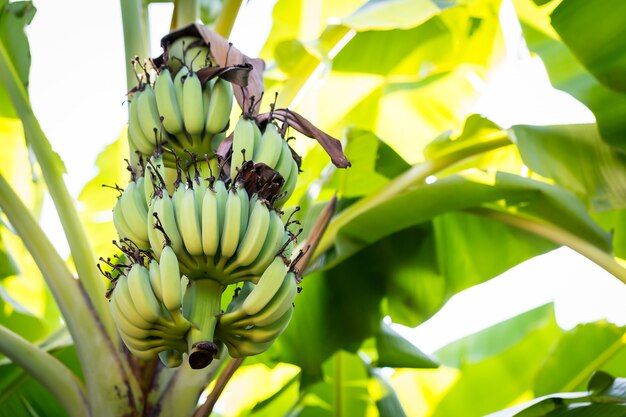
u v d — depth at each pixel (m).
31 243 3.78
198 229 3.18
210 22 5.09
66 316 3.74
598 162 4.23
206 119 3.39
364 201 4.35
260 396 5.53
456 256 4.49
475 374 5.45
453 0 4.64
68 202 3.84
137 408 3.65
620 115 4.00
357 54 5.03
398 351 4.41
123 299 3.17
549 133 4.33
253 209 3.22
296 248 4.12
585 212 4.32
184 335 3.17
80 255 3.79
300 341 4.35
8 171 4.98
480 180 4.44
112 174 5.35
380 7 4.68
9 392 4.27
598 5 3.83
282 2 5.14
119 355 3.69
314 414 4.91
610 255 4.25
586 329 4.83
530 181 4.38
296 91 4.49
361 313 4.39
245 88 3.43
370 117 5.34
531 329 5.59
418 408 5.82
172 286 3.12
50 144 3.91
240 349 3.22
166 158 3.42
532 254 4.44
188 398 3.67
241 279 3.23
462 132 4.47
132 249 3.24
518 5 4.39
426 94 5.33
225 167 3.32
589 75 4.12
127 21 4.00
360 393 4.86
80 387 3.73
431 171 4.44
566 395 3.90
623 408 3.80
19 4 4.12
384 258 4.46
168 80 3.42
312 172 5.10
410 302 4.43
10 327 4.89
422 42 5.03
